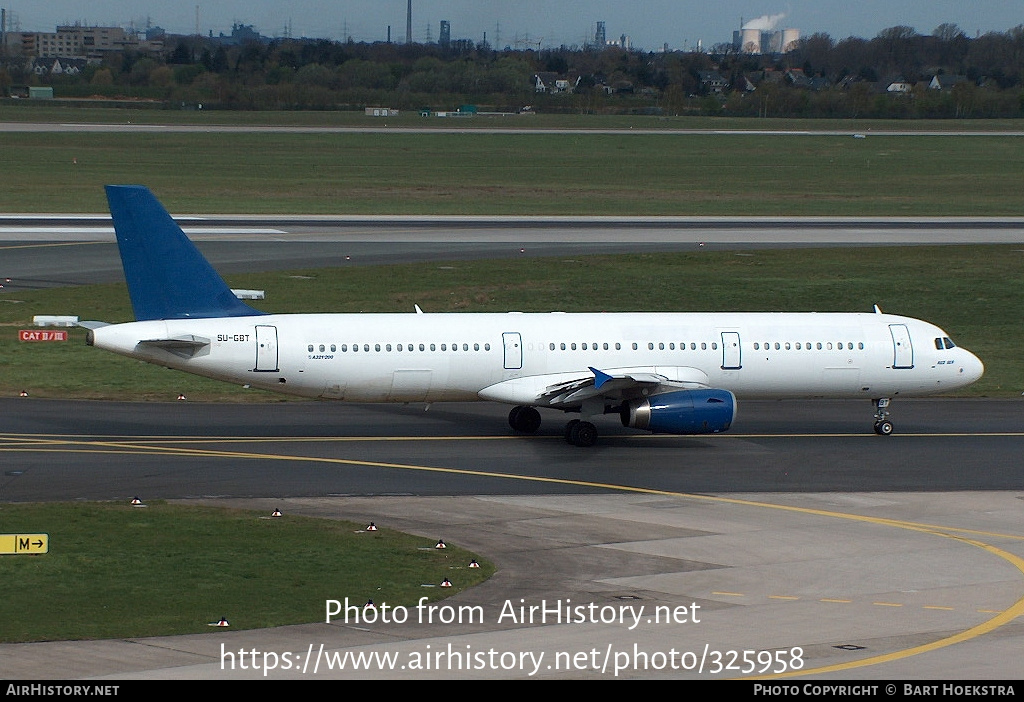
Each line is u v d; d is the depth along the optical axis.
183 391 151.38
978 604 77.88
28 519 94.25
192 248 124.94
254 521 95.50
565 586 80.31
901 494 110.38
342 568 83.44
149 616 72.31
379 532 93.19
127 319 189.12
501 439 131.00
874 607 76.88
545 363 130.50
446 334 128.88
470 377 129.25
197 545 88.25
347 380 126.62
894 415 150.12
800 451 128.62
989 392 164.88
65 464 113.69
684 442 132.12
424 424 137.75
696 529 96.62
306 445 125.19
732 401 126.62
